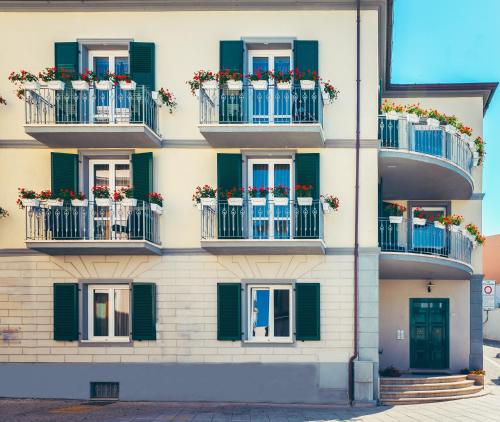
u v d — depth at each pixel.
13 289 13.55
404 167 14.50
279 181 13.88
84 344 13.39
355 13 13.73
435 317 17.52
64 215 13.23
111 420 11.35
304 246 12.68
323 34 13.73
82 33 13.92
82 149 13.78
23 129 13.84
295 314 13.32
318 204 13.19
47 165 13.79
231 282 13.42
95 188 13.02
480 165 17.47
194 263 13.49
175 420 11.38
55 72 13.19
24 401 13.16
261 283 13.45
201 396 13.25
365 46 13.65
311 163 13.41
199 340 13.35
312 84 12.83
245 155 13.74
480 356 17.17
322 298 13.36
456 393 14.52
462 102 17.64
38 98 13.38
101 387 13.45
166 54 13.83
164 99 13.58
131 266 13.53
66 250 13.02
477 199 17.55
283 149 13.65
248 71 13.99
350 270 13.37
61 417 11.62
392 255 14.05
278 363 13.24
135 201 12.84
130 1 13.80
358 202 13.43
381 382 14.59
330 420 11.46
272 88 13.38
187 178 13.64
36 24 13.98
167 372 13.28
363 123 13.56
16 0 13.84
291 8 13.77
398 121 14.51
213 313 13.40
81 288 13.52
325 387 13.16
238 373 13.23
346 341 13.23
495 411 12.58
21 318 13.51
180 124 13.73
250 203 13.46
